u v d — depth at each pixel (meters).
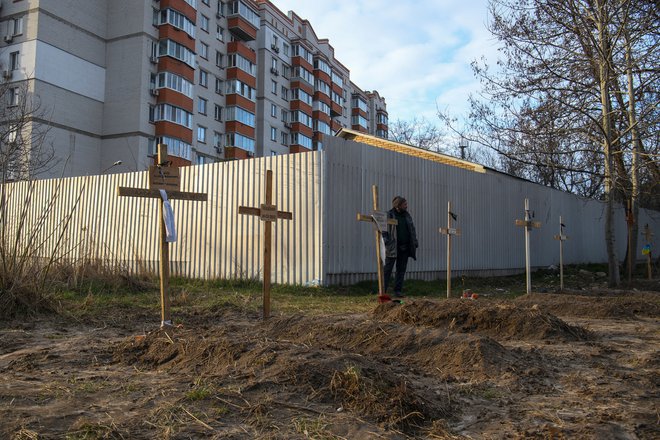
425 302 6.56
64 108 28.97
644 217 29.23
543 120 13.95
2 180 7.96
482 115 17.84
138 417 3.04
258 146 44.03
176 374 4.05
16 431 2.75
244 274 11.80
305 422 3.03
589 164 15.45
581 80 14.03
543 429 3.15
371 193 12.32
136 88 30.69
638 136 14.17
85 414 3.08
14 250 7.15
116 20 31.34
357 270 11.75
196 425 2.95
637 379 4.30
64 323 6.58
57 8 28.58
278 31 46.69
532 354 4.93
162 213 5.46
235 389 3.45
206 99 37.84
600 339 6.00
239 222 11.98
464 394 3.85
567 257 21.88
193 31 33.94
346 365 3.78
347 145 11.70
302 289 10.72
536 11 13.85
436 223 14.49
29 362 4.42
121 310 7.66
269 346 4.16
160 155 5.46
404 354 4.84
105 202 14.48
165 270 5.53
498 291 12.88
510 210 18.08
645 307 8.46
